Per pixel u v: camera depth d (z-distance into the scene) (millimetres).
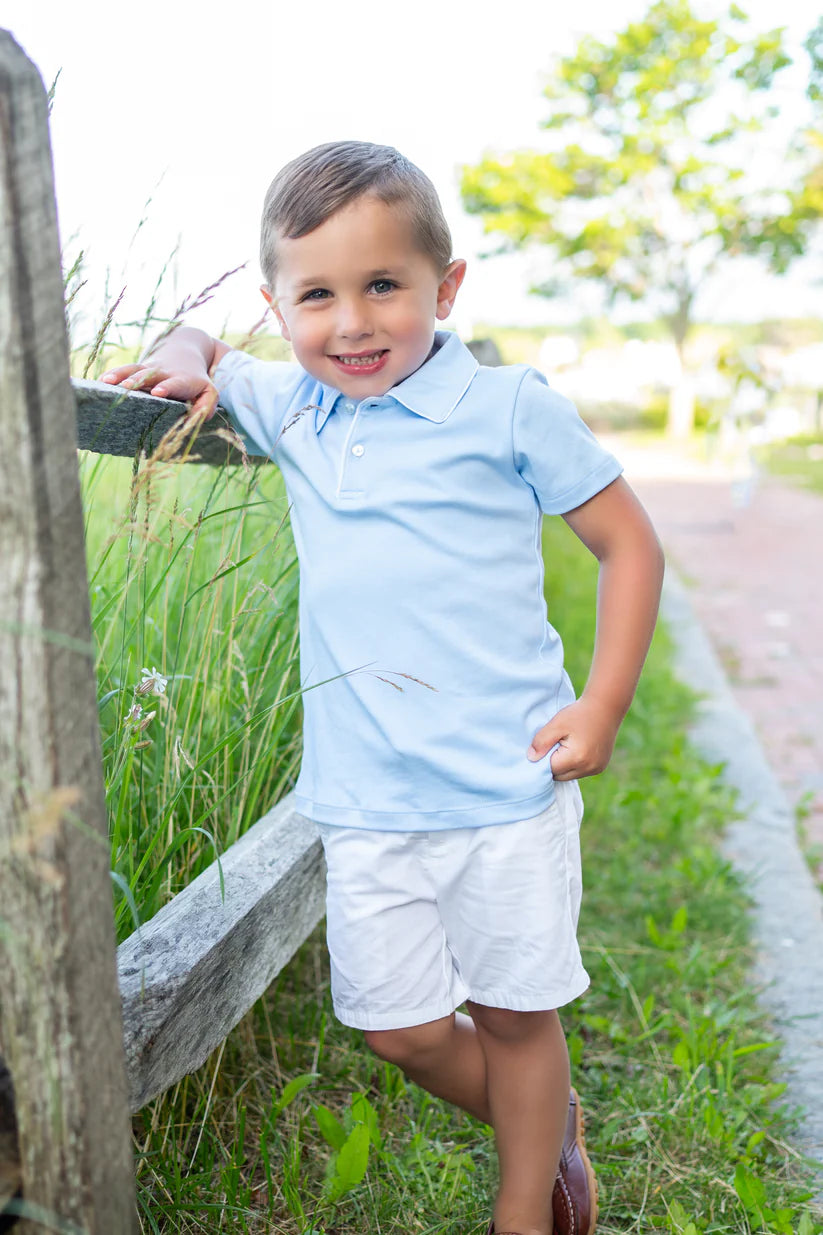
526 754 1472
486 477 1479
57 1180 1007
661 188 26734
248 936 1483
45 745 937
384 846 1486
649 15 25078
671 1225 1659
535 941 1466
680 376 29062
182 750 1664
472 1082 1598
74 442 961
